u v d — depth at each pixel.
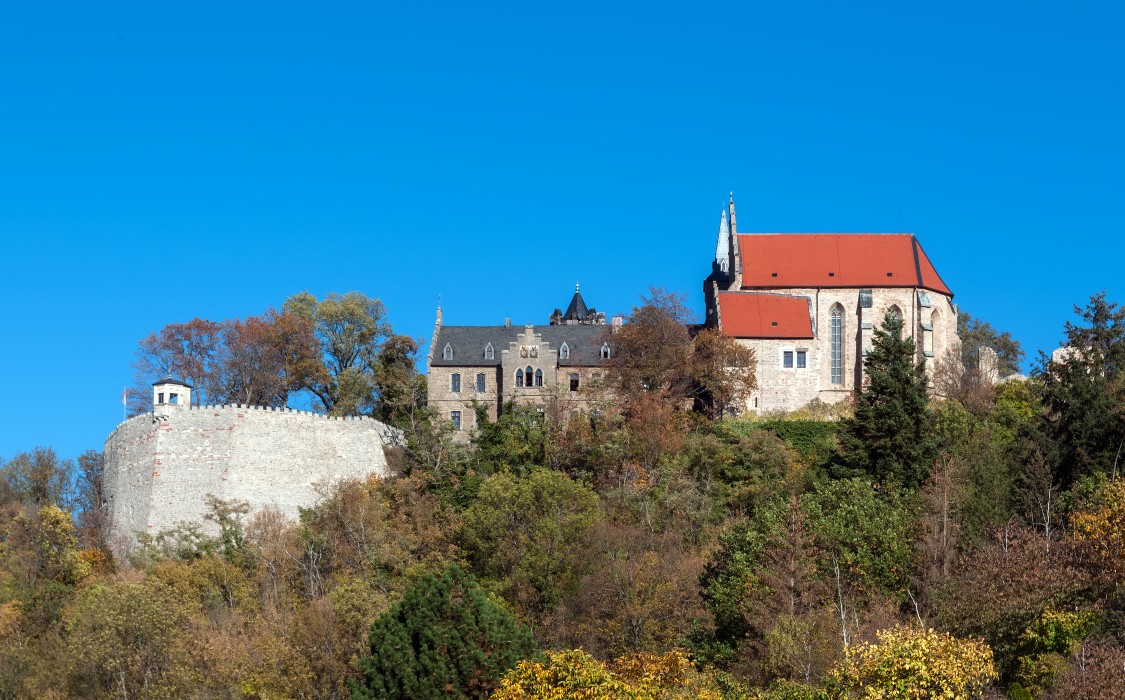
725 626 91.44
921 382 124.94
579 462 128.25
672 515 116.25
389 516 119.31
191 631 96.31
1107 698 71.25
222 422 122.81
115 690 92.62
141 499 122.75
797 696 76.50
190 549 116.31
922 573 92.12
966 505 101.62
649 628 94.44
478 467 127.38
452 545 109.81
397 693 84.38
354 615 91.75
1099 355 120.44
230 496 121.00
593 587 97.94
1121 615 81.06
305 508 123.25
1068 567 84.38
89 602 97.69
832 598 90.44
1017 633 81.25
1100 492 95.81
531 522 108.50
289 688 89.56
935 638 72.69
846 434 122.75
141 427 124.94
